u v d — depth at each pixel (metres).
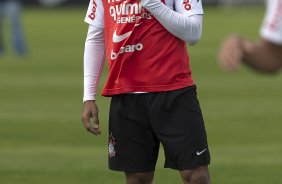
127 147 14.86
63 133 27.98
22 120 30.45
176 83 14.36
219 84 41.19
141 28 14.39
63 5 111.94
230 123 29.95
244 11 107.50
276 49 18.02
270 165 23.23
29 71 47.03
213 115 31.69
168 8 14.15
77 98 35.94
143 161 14.86
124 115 14.74
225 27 80.88
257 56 18.03
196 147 14.31
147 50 14.39
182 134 14.31
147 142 14.77
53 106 33.75
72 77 43.72
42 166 23.23
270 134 27.86
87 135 27.67
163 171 22.44
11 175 22.19
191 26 14.15
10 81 42.41
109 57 14.71
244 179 21.67
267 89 39.38
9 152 25.08
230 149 25.48
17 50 57.38
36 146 25.95
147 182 15.09
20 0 111.44
